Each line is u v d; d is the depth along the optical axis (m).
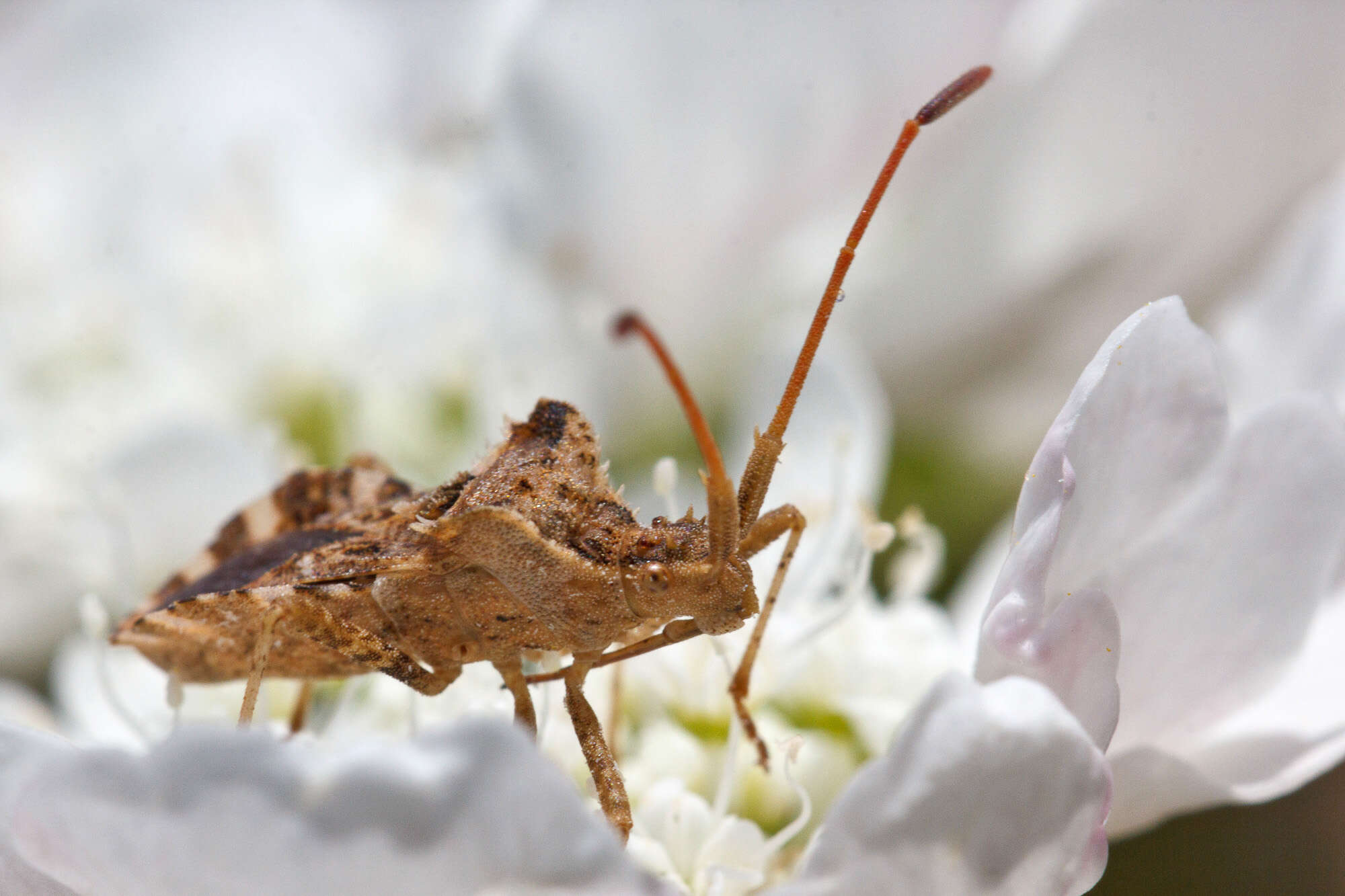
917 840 0.05
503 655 0.06
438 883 0.05
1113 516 0.05
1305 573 0.05
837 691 0.06
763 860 0.06
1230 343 0.06
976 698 0.05
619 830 0.05
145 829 0.05
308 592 0.06
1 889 0.05
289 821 0.05
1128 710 0.05
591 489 0.05
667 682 0.06
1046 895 0.05
